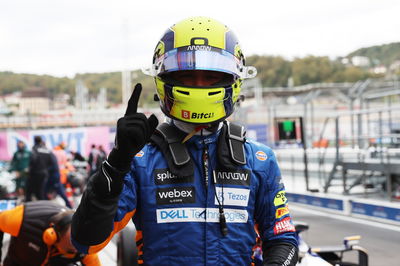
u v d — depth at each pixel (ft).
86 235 5.18
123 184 5.21
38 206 11.30
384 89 46.93
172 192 5.62
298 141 46.32
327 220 30.68
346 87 48.19
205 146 5.83
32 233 11.02
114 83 347.77
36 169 35.01
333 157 60.90
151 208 5.59
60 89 325.21
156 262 5.52
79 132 63.93
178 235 5.52
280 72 302.86
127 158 5.07
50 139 62.95
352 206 32.71
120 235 13.24
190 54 5.73
